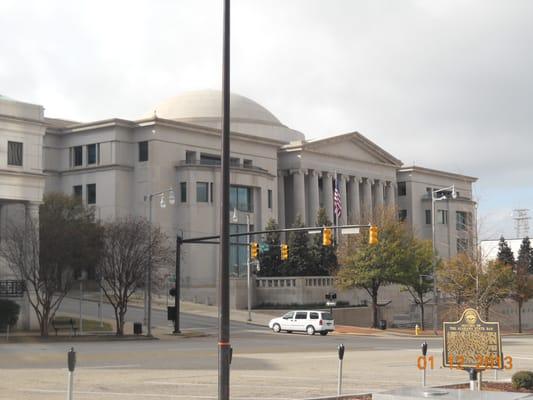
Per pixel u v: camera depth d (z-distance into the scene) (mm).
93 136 86312
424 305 83250
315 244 82062
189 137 88312
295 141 104938
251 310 76250
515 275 73688
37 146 56062
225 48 15812
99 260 53500
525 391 19312
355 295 84125
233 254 86812
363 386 21406
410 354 36750
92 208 79125
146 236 56969
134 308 72812
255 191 91312
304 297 77375
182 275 82812
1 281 53969
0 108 54000
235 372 25812
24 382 21922
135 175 85375
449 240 105188
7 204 56062
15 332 51625
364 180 112188
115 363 29250
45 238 52500
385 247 70125
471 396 14906
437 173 125188
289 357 33500
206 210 85438
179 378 23328
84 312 67000
